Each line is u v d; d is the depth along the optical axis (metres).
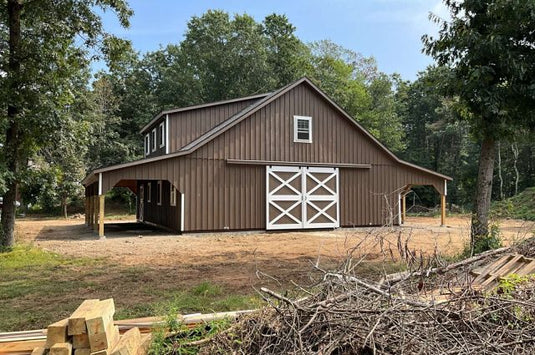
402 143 39.12
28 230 16.28
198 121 16.78
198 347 3.06
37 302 5.31
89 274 7.10
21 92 10.39
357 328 2.79
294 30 39.00
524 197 24.17
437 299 3.63
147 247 10.64
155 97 36.19
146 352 3.07
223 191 13.80
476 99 7.95
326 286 3.38
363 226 15.91
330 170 15.47
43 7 10.74
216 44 35.53
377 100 39.66
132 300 5.35
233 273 7.18
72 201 29.00
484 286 4.45
